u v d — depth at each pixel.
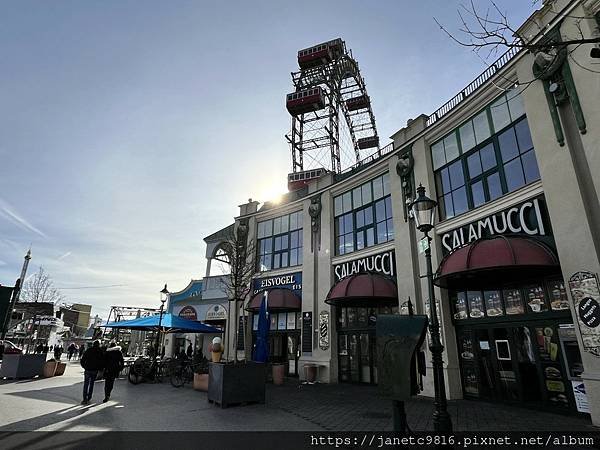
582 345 8.41
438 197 14.23
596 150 8.73
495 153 12.15
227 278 23.36
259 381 10.75
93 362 10.51
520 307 10.66
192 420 8.31
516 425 8.05
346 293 15.20
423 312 13.56
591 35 8.90
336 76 33.44
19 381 15.55
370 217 17.66
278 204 23.30
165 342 29.25
